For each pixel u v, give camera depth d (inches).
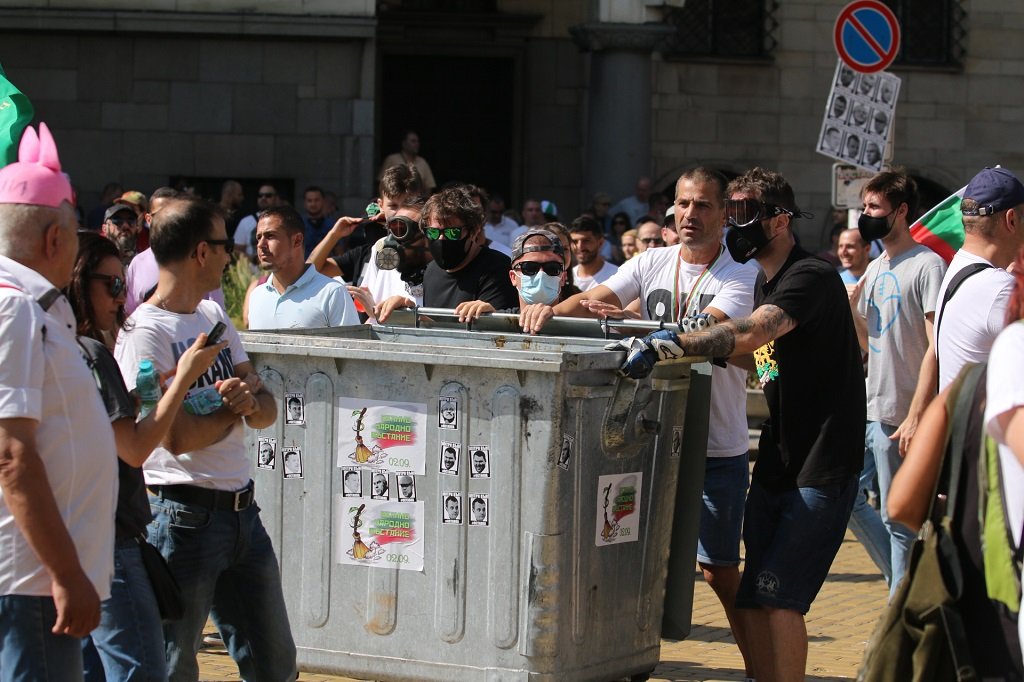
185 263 192.7
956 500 142.6
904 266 277.3
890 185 277.9
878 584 339.0
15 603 152.3
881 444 279.3
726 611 249.0
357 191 689.6
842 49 407.2
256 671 202.1
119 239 391.2
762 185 218.4
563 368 197.9
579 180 874.1
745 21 882.8
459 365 204.1
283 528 219.1
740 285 244.7
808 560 214.1
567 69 869.8
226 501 192.1
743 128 880.9
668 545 222.7
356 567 214.5
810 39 882.8
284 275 278.7
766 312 210.5
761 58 876.6
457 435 206.2
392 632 213.0
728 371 241.4
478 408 204.5
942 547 142.7
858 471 218.2
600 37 743.1
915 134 898.7
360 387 212.4
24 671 152.6
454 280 281.7
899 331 276.4
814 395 214.5
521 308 265.3
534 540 202.1
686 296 249.4
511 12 861.2
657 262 256.4
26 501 146.7
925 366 255.8
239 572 198.7
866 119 409.7
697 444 222.5
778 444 218.2
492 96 877.2
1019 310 133.5
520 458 202.2
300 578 218.2
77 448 155.4
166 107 684.1
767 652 223.5
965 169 901.2
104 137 684.7
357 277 338.0
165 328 190.4
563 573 203.5
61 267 160.7
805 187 885.8
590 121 762.2
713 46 881.5
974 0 896.3
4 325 147.7
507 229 656.4
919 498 145.3
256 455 219.9
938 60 900.6
